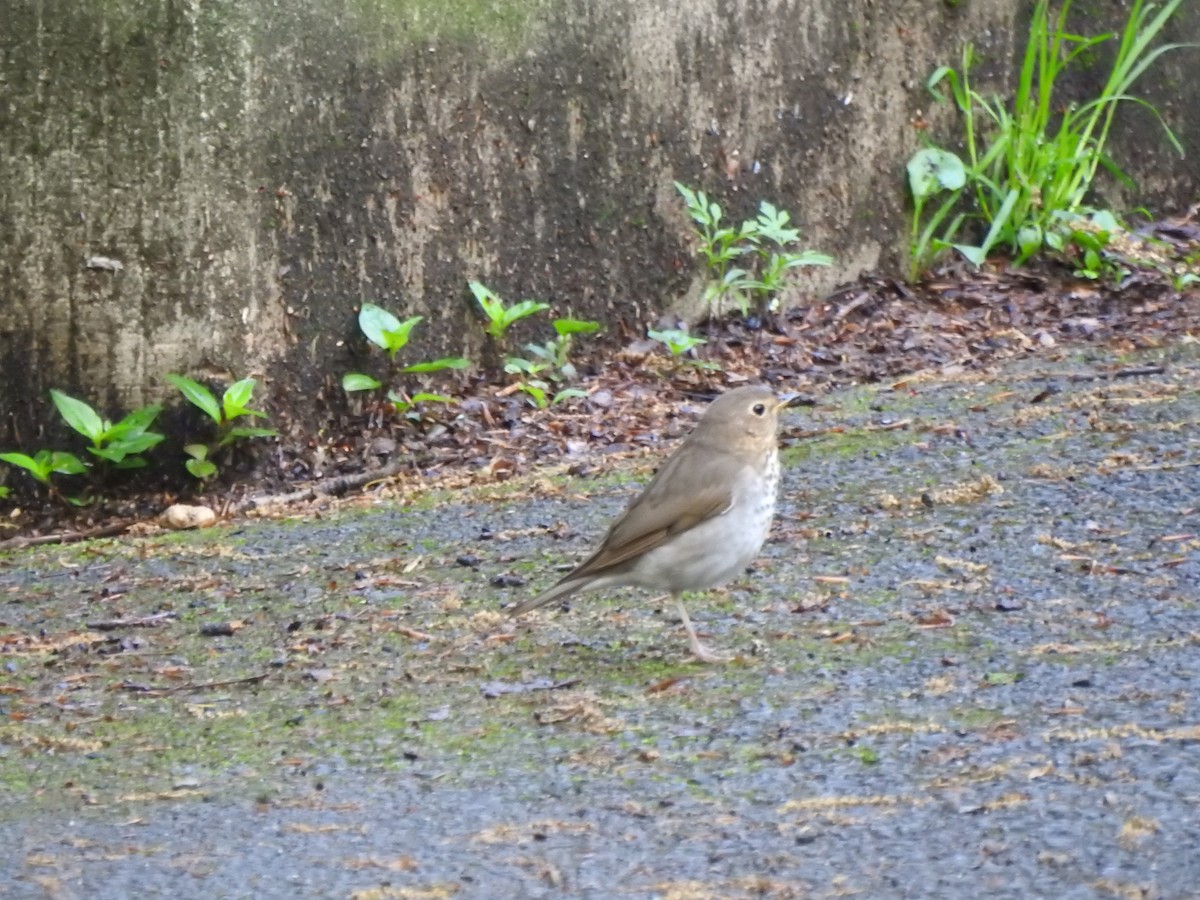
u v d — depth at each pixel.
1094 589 8.98
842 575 9.64
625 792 6.77
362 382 13.36
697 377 14.63
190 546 11.62
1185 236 17.58
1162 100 18.11
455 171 13.89
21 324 12.45
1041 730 7.05
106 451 12.39
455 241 14.00
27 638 9.76
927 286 16.36
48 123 12.20
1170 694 7.34
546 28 14.16
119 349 12.69
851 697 7.67
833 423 13.04
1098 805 6.26
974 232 16.91
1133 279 16.23
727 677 8.11
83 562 11.45
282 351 13.26
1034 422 12.52
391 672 8.62
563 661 8.59
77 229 12.42
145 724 8.08
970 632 8.47
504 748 7.38
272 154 12.92
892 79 16.23
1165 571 9.16
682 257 15.30
